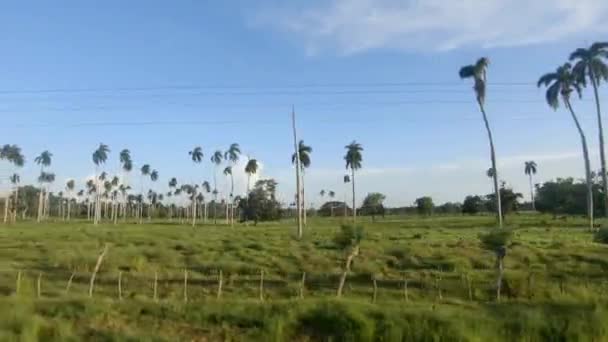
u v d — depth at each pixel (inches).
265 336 716.7
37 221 5570.9
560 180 5044.3
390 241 2038.6
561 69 2999.5
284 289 1186.0
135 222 5610.2
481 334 715.4
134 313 780.0
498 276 1181.7
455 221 4131.4
